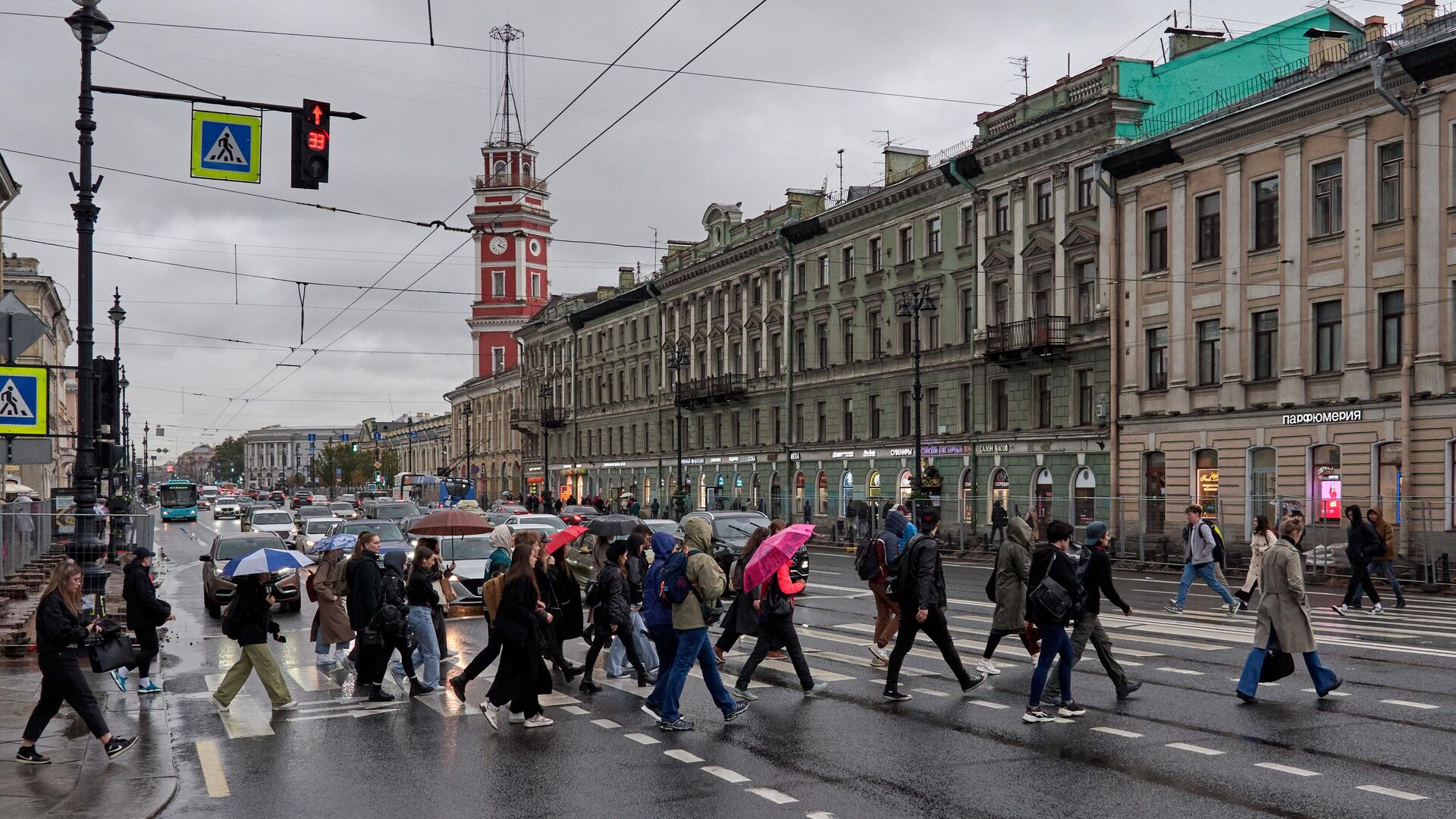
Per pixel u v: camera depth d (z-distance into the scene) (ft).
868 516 156.46
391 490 395.34
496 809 28.81
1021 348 141.38
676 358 201.87
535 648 39.01
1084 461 135.64
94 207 58.59
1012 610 43.78
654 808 28.60
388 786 31.24
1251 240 116.16
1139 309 128.67
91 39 56.34
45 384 55.93
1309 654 39.29
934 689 43.70
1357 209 105.29
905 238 170.40
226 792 30.96
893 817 27.14
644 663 48.70
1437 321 98.17
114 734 38.06
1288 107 111.04
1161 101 134.21
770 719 39.06
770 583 43.09
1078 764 31.58
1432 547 92.22
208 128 53.31
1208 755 32.19
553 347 314.55
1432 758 31.55
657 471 247.91
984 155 149.89
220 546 83.76
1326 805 27.27
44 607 34.42
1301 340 110.63
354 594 44.39
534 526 103.55
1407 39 104.17
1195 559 69.15
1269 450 114.62
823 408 190.39
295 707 43.34
